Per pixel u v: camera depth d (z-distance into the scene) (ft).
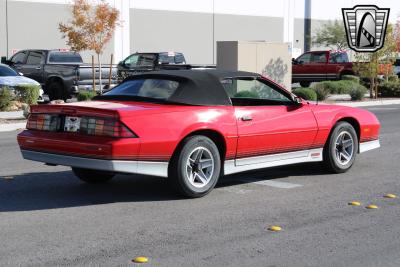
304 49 154.10
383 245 19.70
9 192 26.81
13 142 44.47
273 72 75.25
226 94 26.71
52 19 108.78
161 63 87.92
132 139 23.38
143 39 122.11
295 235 20.63
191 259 18.07
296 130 28.66
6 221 21.99
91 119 23.95
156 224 21.76
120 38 118.01
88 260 17.90
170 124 24.36
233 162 26.84
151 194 26.48
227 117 26.08
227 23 136.87
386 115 67.15
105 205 24.49
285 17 148.77
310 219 22.68
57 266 17.38
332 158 30.76
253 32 142.31
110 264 17.58
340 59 110.32
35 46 107.14
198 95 25.89
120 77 81.97
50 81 75.56
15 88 65.77
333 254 18.75
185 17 128.98
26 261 17.78
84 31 79.71
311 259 18.26
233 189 27.71
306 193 27.02
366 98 90.79
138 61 90.38
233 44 71.67
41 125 25.61
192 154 25.22
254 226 21.63
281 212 23.65
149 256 18.30
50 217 22.59
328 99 85.71
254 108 27.35
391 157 37.04
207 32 133.28
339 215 23.31
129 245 19.33
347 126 31.24
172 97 25.61
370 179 30.27
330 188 28.09
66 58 78.89
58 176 30.58
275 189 27.81
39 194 26.43
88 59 111.96
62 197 25.86
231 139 26.16
